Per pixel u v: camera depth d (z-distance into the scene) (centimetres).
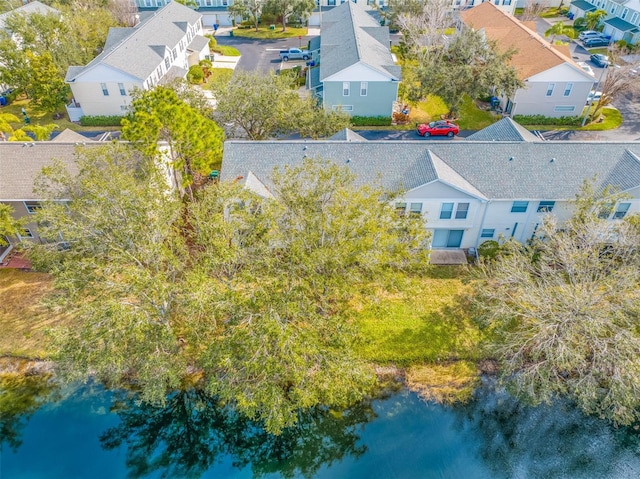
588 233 2506
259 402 2072
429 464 2198
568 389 2441
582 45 6669
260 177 3014
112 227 2284
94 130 4750
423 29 5650
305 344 1941
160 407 2438
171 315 2406
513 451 2242
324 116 3809
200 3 7950
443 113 4969
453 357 2598
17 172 3069
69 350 2000
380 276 2278
